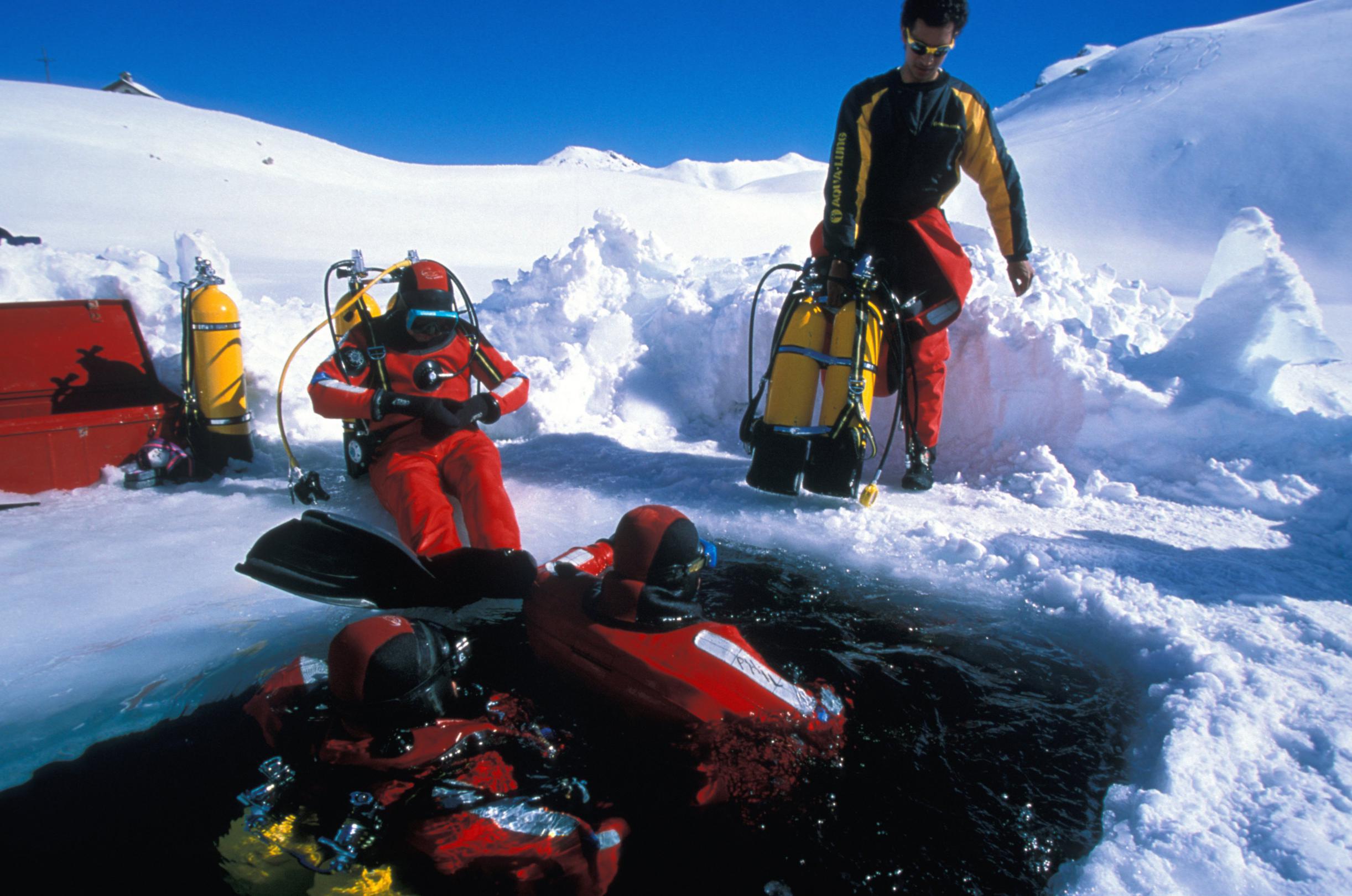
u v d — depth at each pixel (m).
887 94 3.71
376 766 1.87
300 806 1.85
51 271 5.04
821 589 3.13
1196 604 2.83
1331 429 3.97
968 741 2.21
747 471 4.45
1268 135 48.06
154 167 44.84
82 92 67.56
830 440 3.82
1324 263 35.69
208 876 1.71
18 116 51.84
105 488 4.20
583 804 1.88
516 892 1.66
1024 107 85.88
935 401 4.08
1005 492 4.12
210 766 2.06
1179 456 4.11
